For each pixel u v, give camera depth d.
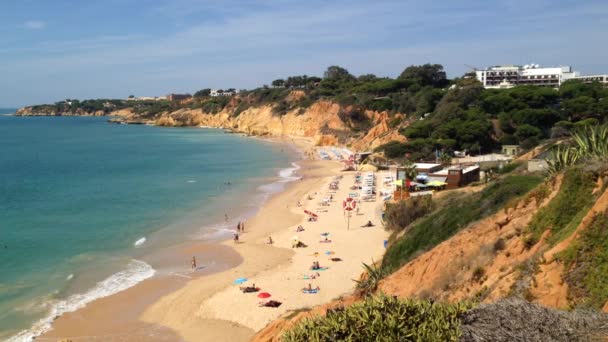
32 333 29.66
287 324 21.36
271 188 79.62
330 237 50.38
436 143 98.00
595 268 13.49
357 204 66.12
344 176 91.44
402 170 69.25
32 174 94.31
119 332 30.25
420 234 30.11
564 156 27.56
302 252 45.62
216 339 29.47
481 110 109.12
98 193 74.44
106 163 111.69
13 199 69.00
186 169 101.94
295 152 133.50
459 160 87.00
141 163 111.62
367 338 10.92
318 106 172.62
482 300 16.20
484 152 98.06
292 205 66.56
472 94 117.12
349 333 11.24
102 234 51.53
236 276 39.62
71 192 75.12
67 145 156.12
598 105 102.25
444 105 117.06
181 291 36.56
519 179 29.14
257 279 38.78
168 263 42.84
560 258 14.43
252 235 51.81
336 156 119.56
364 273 31.95
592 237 14.09
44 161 115.44
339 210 63.00
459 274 20.39
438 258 22.25
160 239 50.19
